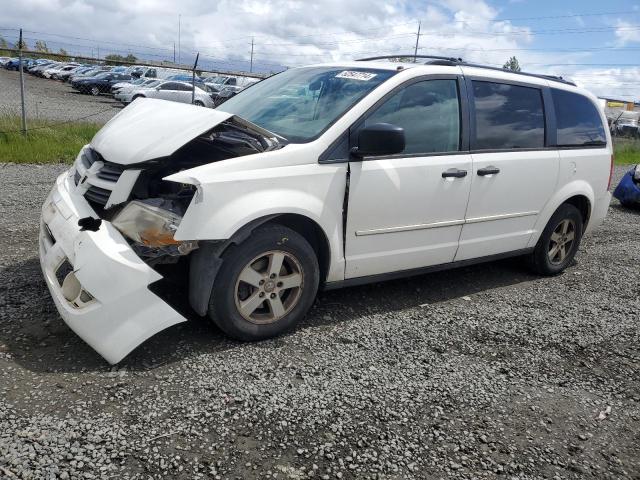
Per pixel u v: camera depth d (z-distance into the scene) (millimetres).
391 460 2592
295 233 3508
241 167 3277
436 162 4145
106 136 3680
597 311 4762
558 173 5145
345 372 3309
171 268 3469
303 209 3463
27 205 6402
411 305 4480
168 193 3320
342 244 3797
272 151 3449
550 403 3234
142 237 3096
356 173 3721
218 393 2945
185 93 23953
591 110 5680
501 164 4598
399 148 3498
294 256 3543
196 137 3236
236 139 3475
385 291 4719
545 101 5109
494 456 2709
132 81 28391
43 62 45438
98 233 3041
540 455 2758
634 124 34031
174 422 2676
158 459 2422
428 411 3014
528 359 3750
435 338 3912
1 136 10539
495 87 4695
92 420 2621
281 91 4441
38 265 4441
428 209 4168
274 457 2520
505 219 4824
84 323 2949
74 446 2436
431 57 4586
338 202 3680
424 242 4266
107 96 31219
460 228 4465
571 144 5352
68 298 3047
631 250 7023
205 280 3262
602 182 5723
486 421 2984
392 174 3887
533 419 3057
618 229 8312
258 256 3395
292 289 3654
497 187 4605
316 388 3102
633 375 3680
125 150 3342
